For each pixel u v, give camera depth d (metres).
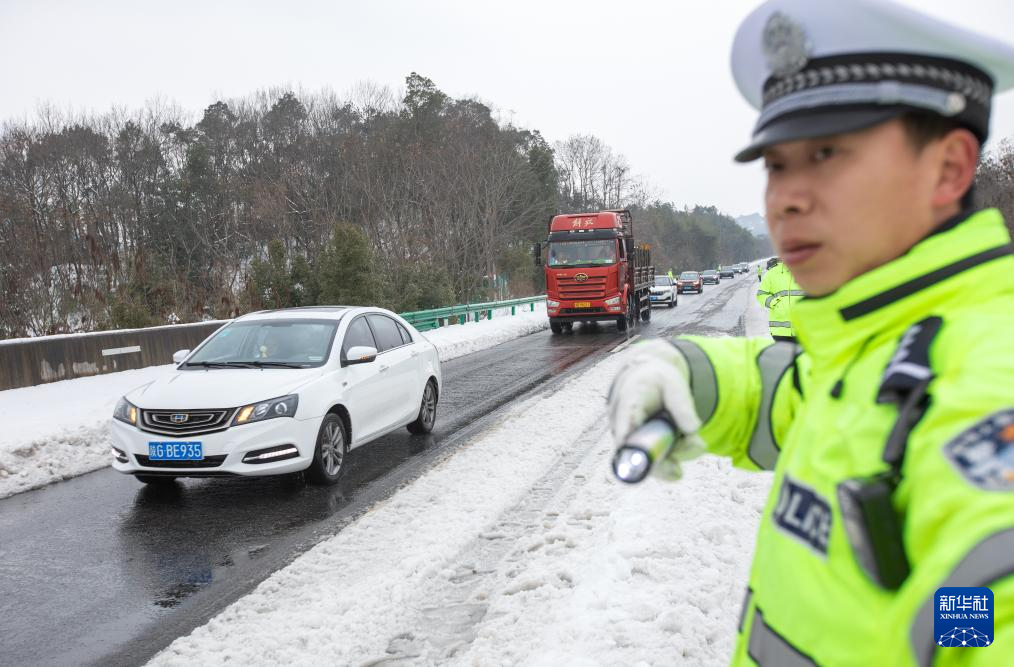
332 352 7.43
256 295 21.16
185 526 5.92
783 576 0.84
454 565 4.78
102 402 10.53
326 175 44.84
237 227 46.16
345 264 21.30
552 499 6.06
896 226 0.78
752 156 0.88
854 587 0.73
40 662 3.85
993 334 0.69
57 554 5.40
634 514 5.21
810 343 0.88
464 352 18.66
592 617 3.68
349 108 55.78
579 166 78.06
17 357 11.67
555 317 22.58
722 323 24.67
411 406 8.58
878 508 0.67
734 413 1.18
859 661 0.71
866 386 0.77
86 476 7.66
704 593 3.95
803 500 0.83
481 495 6.24
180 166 51.25
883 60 0.75
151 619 4.30
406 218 38.00
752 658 0.90
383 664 3.60
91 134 47.41
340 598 4.32
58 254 23.23
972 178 0.79
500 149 46.59
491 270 42.22
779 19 0.81
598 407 9.95
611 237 22.27
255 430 6.35
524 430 8.76
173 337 14.70
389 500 6.29
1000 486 0.60
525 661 3.36
